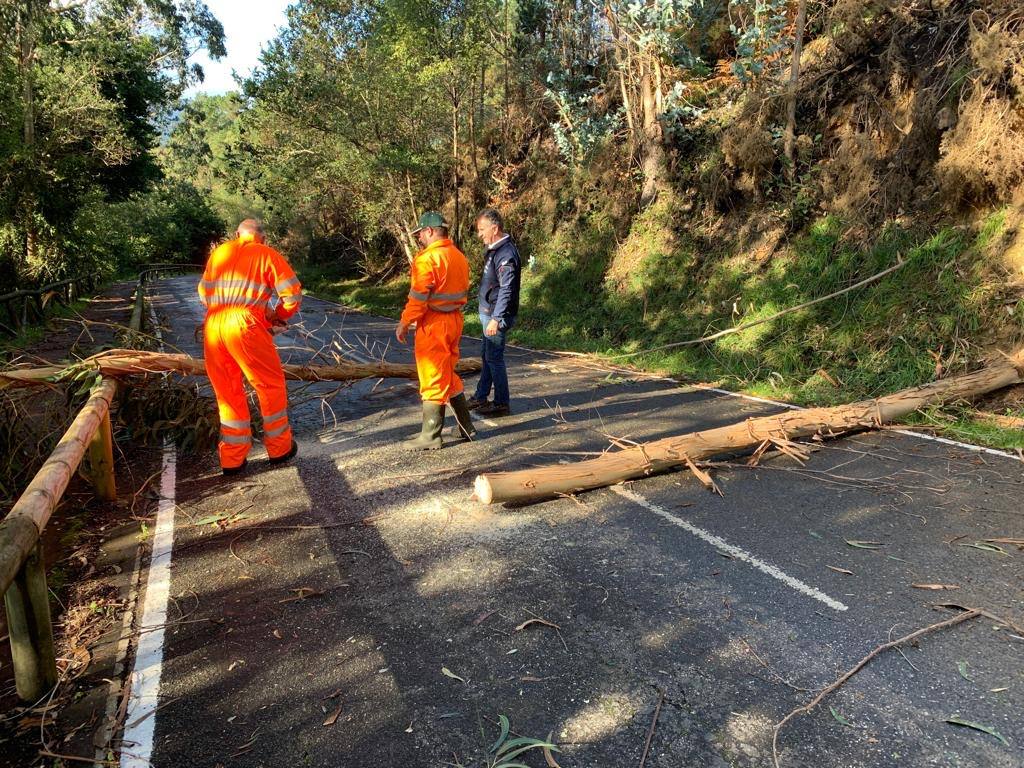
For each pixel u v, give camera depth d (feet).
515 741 7.65
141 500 15.24
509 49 57.52
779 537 12.82
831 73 34.68
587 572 11.60
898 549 12.25
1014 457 17.08
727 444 16.74
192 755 7.68
